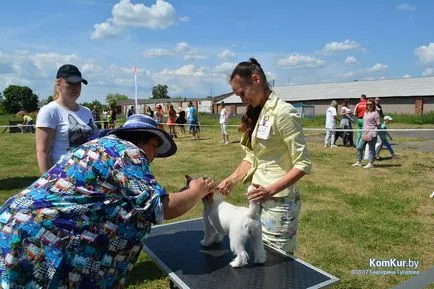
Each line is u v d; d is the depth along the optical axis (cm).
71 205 175
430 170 1005
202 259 246
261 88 251
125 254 186
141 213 178
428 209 666
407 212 648
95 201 177
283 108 242
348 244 517
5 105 7650
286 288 206
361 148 1070
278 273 223
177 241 280
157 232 302
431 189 801
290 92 5769
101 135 210
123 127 201
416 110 4244
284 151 253
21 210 178
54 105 328
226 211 246
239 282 213
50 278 172
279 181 239
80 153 184
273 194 237
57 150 326
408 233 552
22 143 1988
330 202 712
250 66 249
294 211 261
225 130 1695
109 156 181
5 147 1792
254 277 219
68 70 329
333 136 1494
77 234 174
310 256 482
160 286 415
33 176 1023
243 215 233
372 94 4628
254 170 271
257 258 234
